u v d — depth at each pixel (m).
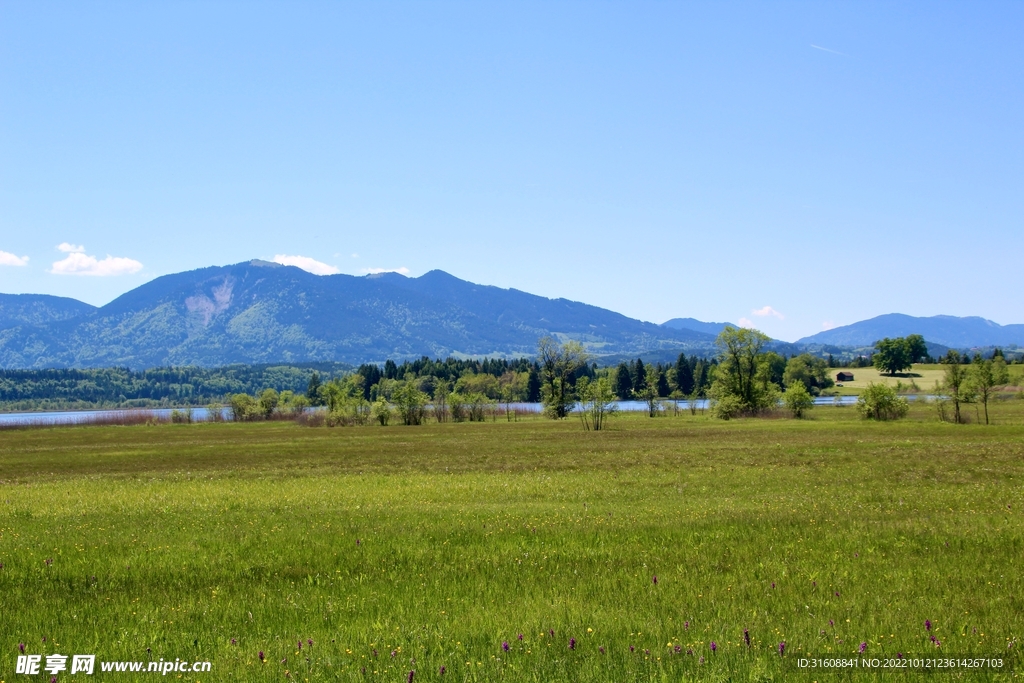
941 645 11.41
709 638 11.98
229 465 56.22
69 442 88.44
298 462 57.44
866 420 99.38
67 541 22.25
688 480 38.72
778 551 18.64
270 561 18.66
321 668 11.03
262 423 138.38
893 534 20.48
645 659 10.98
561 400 136.25
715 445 64.31
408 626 12.99
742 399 125.06
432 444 73.81
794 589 15.02
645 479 39.78
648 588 15.27
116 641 12.58
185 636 12.80
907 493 30.81
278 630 13.18
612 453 59.25
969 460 45.66
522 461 54.38
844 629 12.41
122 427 128.75
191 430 114.69
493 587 15.67
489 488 36.81
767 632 12.27
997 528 21.16
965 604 13.55
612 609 13.73
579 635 12.20
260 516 27.58
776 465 45.94
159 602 15.17
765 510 26.41
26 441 91.94
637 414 140.75
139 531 24.11
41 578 17.28
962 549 18.42
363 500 32.66
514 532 22.19
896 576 15.80
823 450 55.62
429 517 26.12
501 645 11.77
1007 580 15.23
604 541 20.45
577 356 138.25
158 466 56.66
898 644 11.54
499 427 106.62
